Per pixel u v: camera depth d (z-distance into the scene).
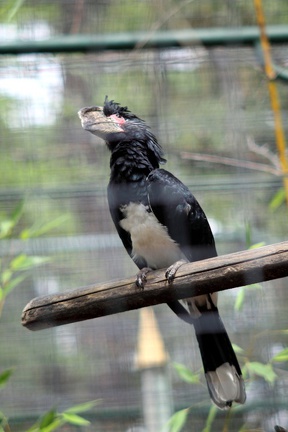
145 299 7.27
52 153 9.20
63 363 9.52
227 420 8.24
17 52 7.75
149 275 7.29
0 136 8.87
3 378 8.09
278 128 8.75
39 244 9.24
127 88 9.09
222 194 9.05
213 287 7.10
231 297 9.51
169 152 9.23
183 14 9.53
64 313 7.30
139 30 9.12
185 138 9.30
